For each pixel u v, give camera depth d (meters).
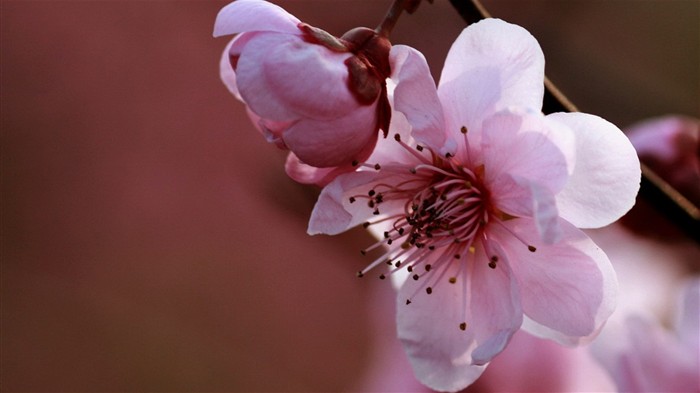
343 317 0.51
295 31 0.22
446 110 0.23
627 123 0.36
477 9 0.23
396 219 0.24
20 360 0.50
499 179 0.23
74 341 0.51
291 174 0.23
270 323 0.51
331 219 0.23
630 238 0.28
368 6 0.39
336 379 0.50
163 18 0.51
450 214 0.23
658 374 0.24
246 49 0.22
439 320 0.23
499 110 0.22
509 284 0.23
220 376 0.50
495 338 0.23
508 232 0.23
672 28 0.39
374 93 0.22
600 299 0.23
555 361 0.26
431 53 0.36
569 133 0.22
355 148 0.22
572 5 0.38
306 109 0.22
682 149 0.26
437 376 0.23
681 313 0.25
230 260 0.51
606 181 0.22
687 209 0.24
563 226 0.22
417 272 0.24
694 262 0.28
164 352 0.51
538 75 0.22
